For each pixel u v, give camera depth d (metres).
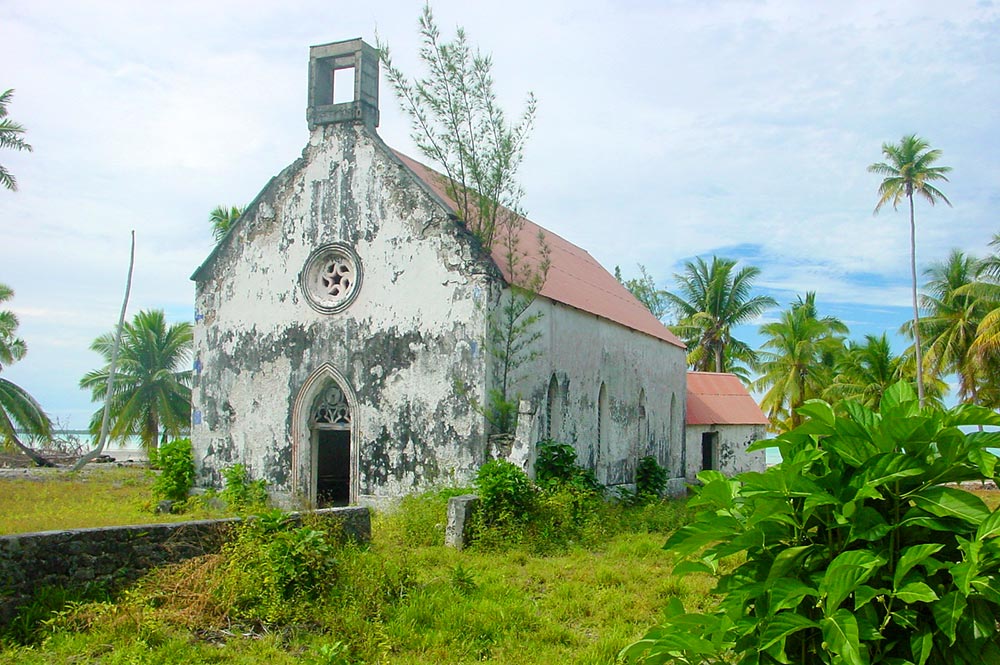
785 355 47.31
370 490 18.39
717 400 34.59
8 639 8.09
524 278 19.38
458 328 17.95
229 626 8.97
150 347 44.38
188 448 20.28
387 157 19.03
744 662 5.07
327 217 19.61
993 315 34.03
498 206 19.22
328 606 9.43
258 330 20.09
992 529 4.35
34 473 30.41
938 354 39.94
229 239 20.66
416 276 18.50
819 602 4.83
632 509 20.30
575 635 9.30
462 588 10.89
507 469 15.59
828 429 5.15
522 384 18.81
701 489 5.48
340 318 19.19
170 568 9.80
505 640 8.98
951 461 4.78
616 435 24.36
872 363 44.44
